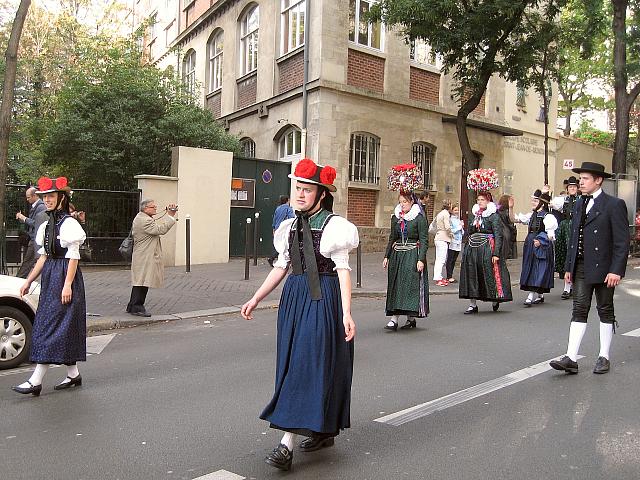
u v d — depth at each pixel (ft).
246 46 68.49
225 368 20.17
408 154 60.03
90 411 15.87
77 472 12.11
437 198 63.00
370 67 57.06
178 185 47.03
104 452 13.12
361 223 57.31
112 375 19.49
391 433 14.23
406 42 49.73
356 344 23.54
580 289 19.49
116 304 31.58
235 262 49.88
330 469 12.24
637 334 25.38
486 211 31.07
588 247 19.25
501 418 15.19
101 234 45.09
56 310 17.21
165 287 37.11
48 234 17.40
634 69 60.54
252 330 26.73
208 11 74.43
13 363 20.59
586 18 58.23
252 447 13.44
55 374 19.74
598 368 19.39
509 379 18.67
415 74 60.85
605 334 19.51
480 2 47.21
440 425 14.73
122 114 50.37
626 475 11.87
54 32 81.51
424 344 23.58
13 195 41.22
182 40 84.33
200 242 48.32
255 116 64.59
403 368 19.93
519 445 13.42
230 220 52.06
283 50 60.54
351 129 55.52
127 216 45.96
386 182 58.44
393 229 26.61
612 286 19.29
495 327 27.12
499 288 30.50
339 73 54.44
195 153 47.75
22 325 20.84
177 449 13.30
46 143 51.80
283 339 12.41
